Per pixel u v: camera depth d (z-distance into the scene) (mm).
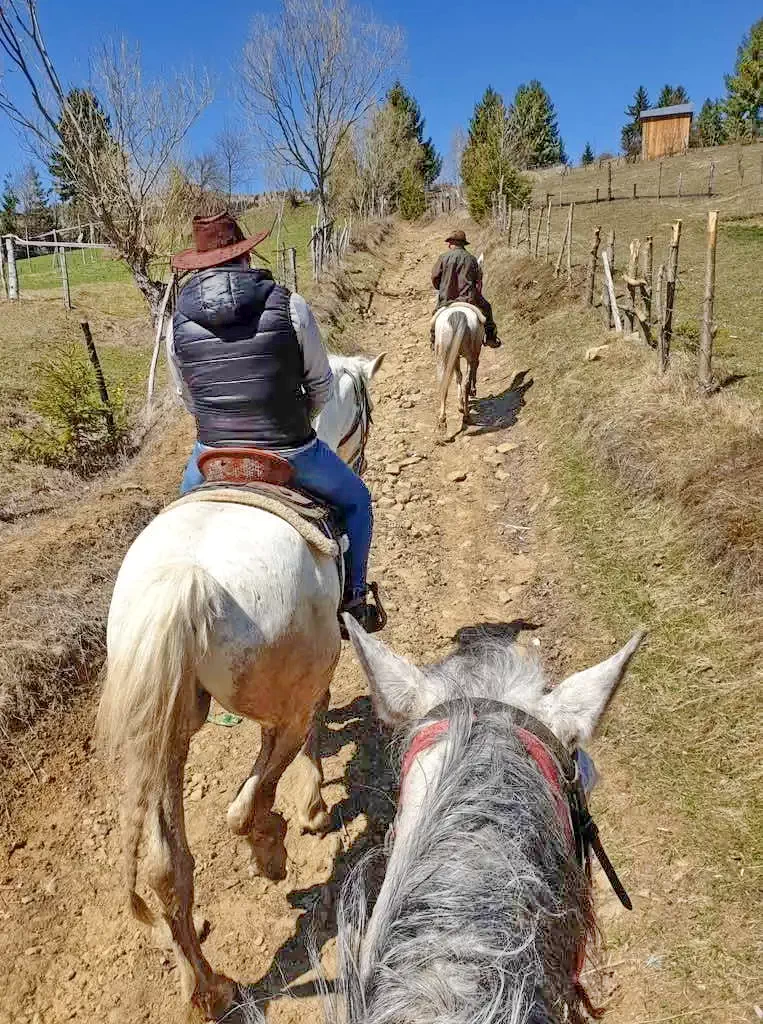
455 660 2211
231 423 3078
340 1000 1431
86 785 4086
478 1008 1271
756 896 3205
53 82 12008
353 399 5266
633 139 81188
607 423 7336
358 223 33219
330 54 23375
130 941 3293
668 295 7801
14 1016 2990
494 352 12641
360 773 4164
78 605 5129
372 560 6551
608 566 5691
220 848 3746
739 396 7406
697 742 4008
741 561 4906
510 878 1443
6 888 3477
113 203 13109
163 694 2295
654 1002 2918
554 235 20562
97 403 9031
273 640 2666
